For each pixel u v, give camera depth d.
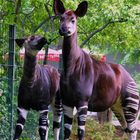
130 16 13.00
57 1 9.05
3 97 10.96
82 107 8.97
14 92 11.18
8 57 11.05
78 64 8.94
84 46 15.23
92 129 14.00
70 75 8.88
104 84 9.32
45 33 12.53
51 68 10.16
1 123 10.88
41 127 9.74
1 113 10.92
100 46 15.34
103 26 13.48
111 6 12.73
